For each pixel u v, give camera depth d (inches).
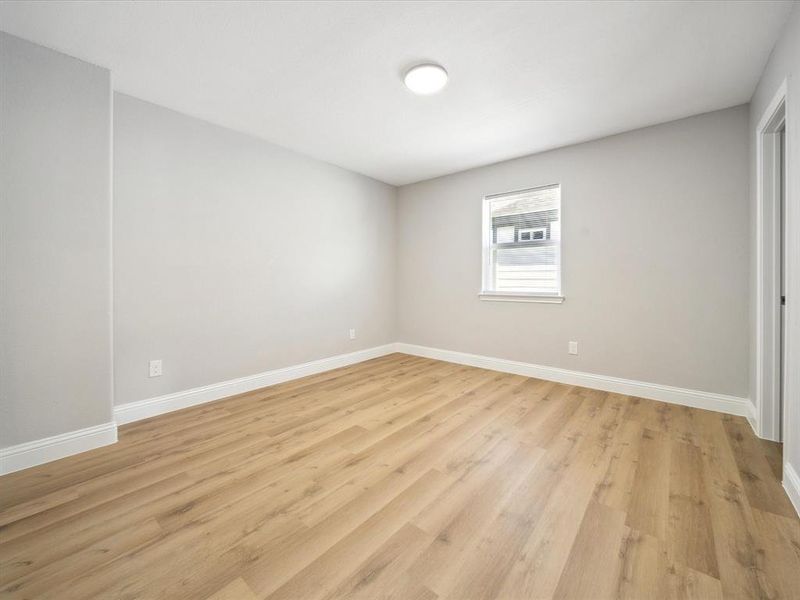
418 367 155.7
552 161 132.6
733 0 62.4
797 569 46.1
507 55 78.0
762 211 84.4
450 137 122.4
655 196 111.3
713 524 54.7
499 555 48.8
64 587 43.8
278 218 131.3
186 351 107.3
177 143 104.0
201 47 75.7
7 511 58.2
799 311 59.2
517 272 146.0
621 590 43.1
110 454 77.9
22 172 71.7
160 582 44.4
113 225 92.2
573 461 74.2
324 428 91.6
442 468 71.8
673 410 102.9
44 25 68.4
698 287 104.9
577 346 127.9
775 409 83.0
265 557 48.5
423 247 175.6
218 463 73.9
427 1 63.2
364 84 90.2
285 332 134.9
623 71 83.7
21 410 72.0
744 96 94.0
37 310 73.7
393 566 46.9
